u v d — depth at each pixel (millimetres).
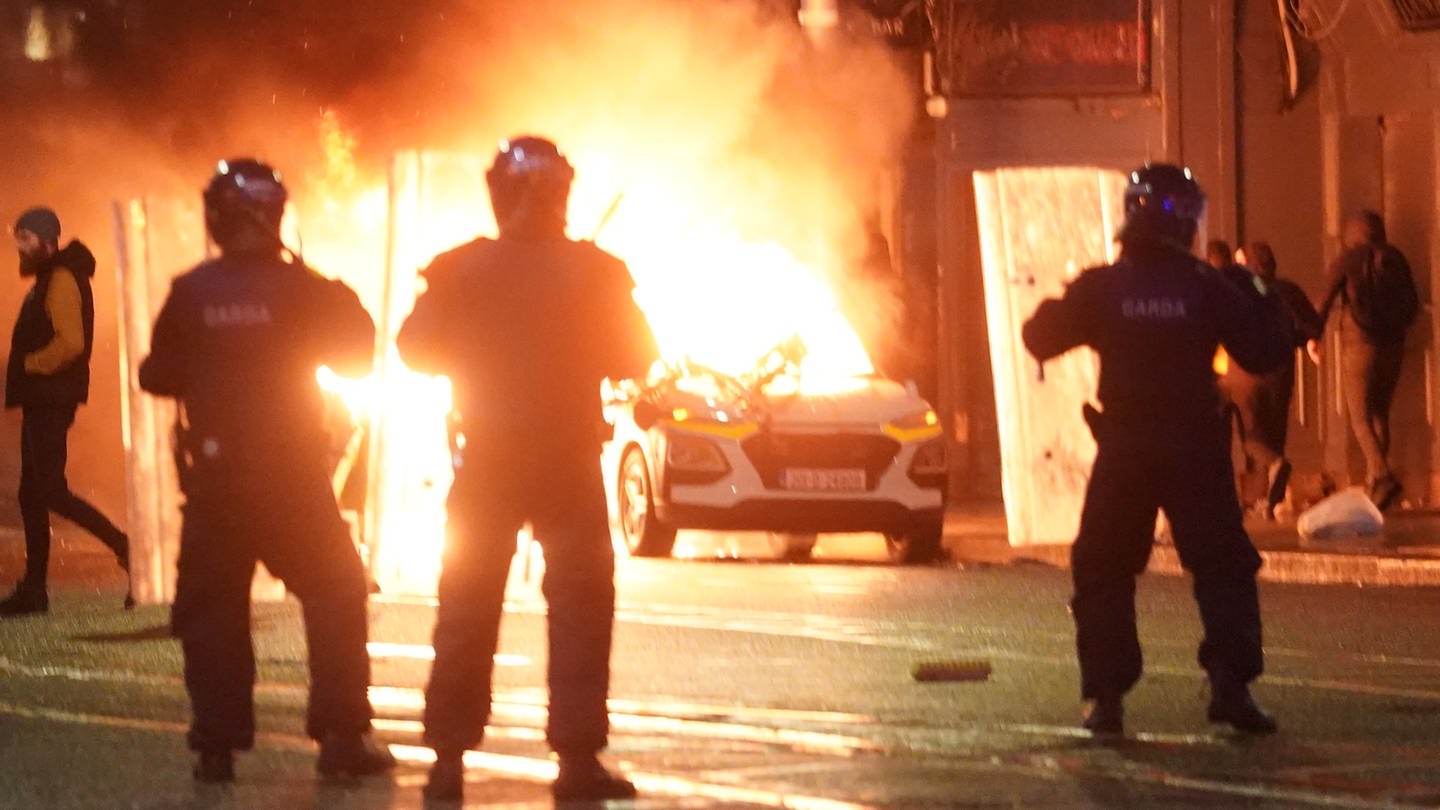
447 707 15570
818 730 18297
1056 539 33625
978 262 49344
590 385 15828
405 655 23328
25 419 28047
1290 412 46438
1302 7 46156
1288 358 18109
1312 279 46938
